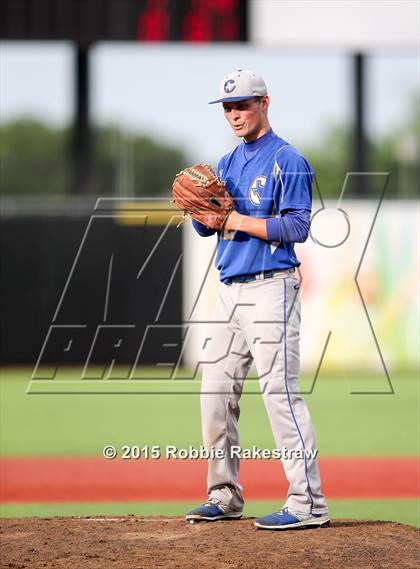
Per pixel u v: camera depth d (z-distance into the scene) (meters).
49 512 14.57
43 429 24.45
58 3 34.72
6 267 36.19
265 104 11.52
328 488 16.52
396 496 15.77
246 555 10.06
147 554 10.24
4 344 36.31
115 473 17.86
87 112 40.44
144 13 34.78
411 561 9.84
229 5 35.16
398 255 36.19
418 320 36.38
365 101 41.03
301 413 11.16
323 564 9.73
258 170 11.47
